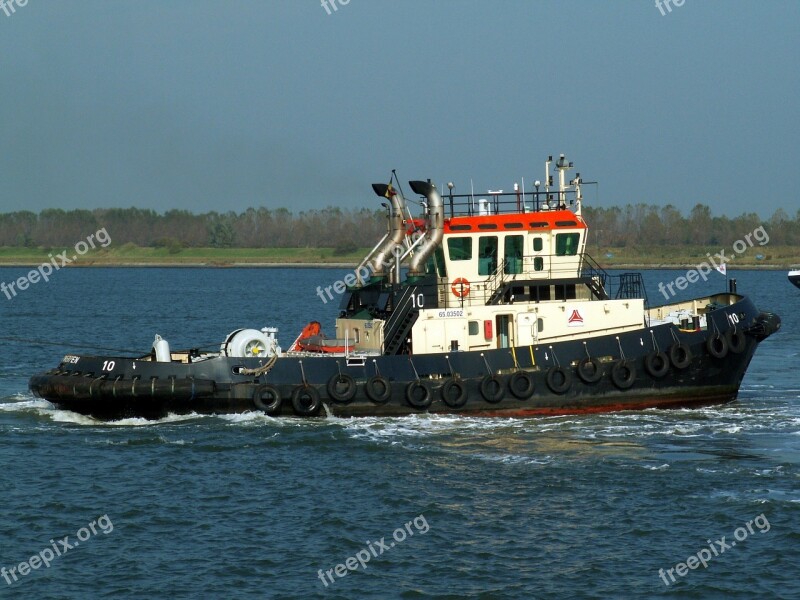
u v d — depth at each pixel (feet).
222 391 242.99
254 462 213.87
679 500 188.96
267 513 184.03
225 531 175.63
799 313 632.38
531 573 158.51
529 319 254.27
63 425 247.09
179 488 197.77
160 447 224.94
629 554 165.37
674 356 257.14
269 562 163.02
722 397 268.41
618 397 255.70
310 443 226.79
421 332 251.60
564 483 199.21
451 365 247.50
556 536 172.76
